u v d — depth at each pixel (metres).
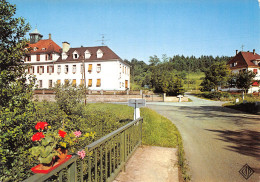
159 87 44.47
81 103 9.80
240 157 5.69
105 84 39.38
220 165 5.04
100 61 39.72
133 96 34.09
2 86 3.96
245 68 47.72
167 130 8.87
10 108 3.80
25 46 4.88
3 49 4.55
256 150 6.39
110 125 7.63
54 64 42.56
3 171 2.81
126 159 4.48
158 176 4.07
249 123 11.91
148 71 86.88
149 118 11.32
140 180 3.86
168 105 25.38
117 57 39.75
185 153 6.02
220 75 41.16
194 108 21.53
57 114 7.54
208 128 10.25
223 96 37.38
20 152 3.20
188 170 4.68
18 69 4.70
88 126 7.43
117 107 17.62
